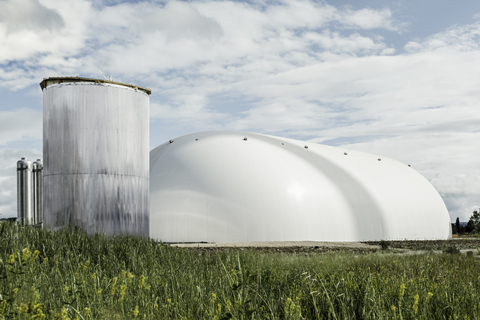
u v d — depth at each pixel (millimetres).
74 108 16922
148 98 19031
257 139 43094
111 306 5812
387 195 41375
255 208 34219
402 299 6676
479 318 6316
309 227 35219
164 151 41344
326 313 6598
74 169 16688
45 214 17016
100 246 11047
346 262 13188
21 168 30344
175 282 7402
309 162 41406
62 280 6336
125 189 17406
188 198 34438
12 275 5250
